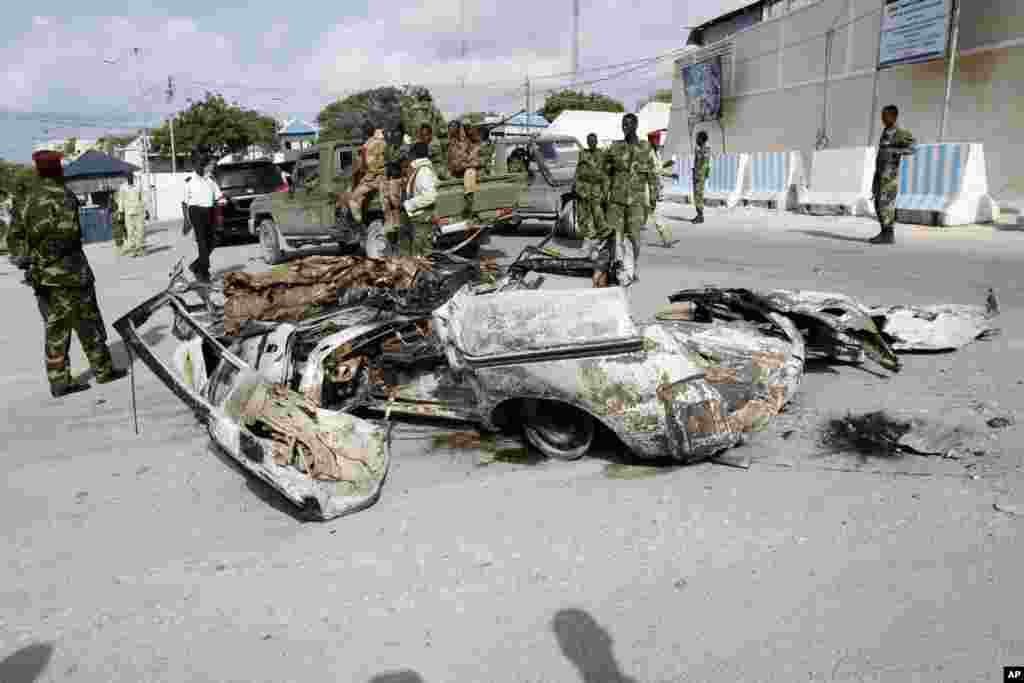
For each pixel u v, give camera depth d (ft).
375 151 36.06
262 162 61.31
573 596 9.42
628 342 12.59
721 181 69.36
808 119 71.77
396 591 9.88
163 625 9.53
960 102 54.13
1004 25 50.19
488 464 13.98
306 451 12.97
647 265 34.47
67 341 20.40
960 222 42.93
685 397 12.44
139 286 39.14
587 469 13.34
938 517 10.55
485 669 8.17
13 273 53.01
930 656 7.77
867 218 49.34
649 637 8.48
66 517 13.00
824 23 68.13
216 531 12.17
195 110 174.70
